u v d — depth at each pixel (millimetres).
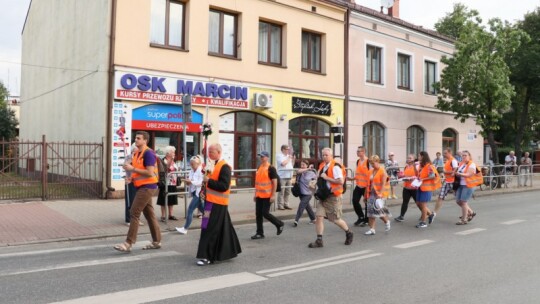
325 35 19781
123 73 14086
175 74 15125
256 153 17500
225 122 16641
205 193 6883
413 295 5285
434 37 24516
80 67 16406
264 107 17312
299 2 18703
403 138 23062
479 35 20562
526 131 34594
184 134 11547
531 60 23609
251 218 11062
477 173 10852
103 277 5965
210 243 6727
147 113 14633
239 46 16969
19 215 10828
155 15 15094
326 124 19969
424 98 24156
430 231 9875
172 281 5805
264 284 5707
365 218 10555
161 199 10492
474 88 20734
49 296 5133
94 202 13180
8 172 14195
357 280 5922
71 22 17531
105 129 14133
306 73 19016
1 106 39375
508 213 12789
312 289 5512
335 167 8156
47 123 20781
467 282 5836
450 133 26281
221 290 5430
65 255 7340
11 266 6555
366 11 21141
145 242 8492
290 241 8695
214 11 16562
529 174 21938
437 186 10484
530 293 5367
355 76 20797
